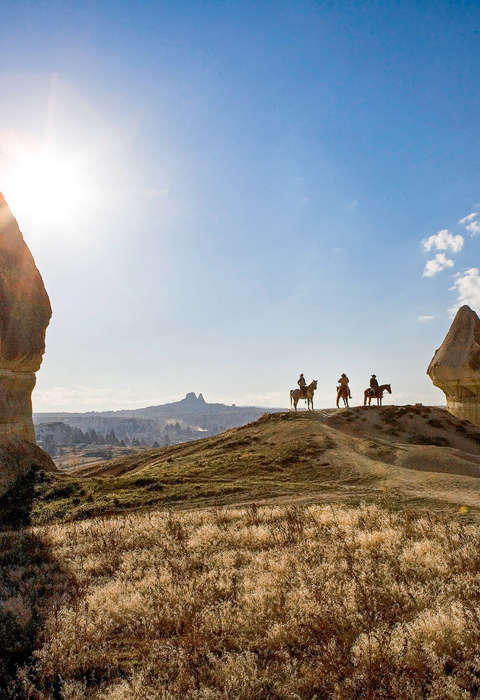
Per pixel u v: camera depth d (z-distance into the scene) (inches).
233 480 1233.4
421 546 475.8
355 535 562.6
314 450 1486.2
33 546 698.2
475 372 2090.3
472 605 315.9
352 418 2025.1
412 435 1839.3
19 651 324.8
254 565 479.2
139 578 487.2
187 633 317.7
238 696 241.4
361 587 358.3
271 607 354.6
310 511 753.6
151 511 944.9
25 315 1529.3
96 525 789.2
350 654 271.1
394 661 255.3
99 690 264.1
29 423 1555.1
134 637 340.2
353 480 1141.1
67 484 1236.5
